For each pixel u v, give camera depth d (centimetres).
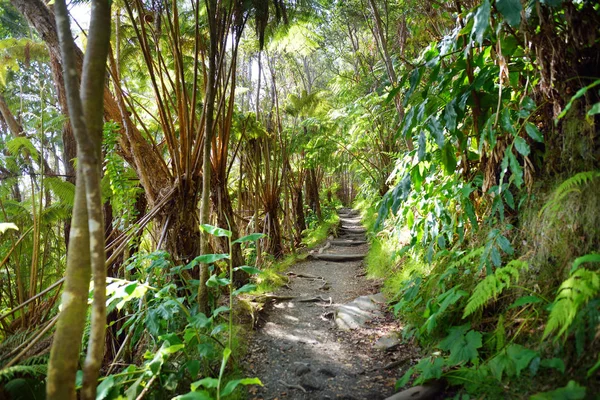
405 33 469
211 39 277
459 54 240
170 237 330
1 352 217
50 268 485
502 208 209
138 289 218
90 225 126
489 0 167
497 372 162
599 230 158
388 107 620
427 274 317
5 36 802
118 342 353
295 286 492
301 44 498
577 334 139
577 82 177
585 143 175
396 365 240
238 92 588
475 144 264
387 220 598
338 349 282
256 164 657
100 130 135
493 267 224
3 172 484
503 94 221
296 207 970
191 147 338
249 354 272
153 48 459
